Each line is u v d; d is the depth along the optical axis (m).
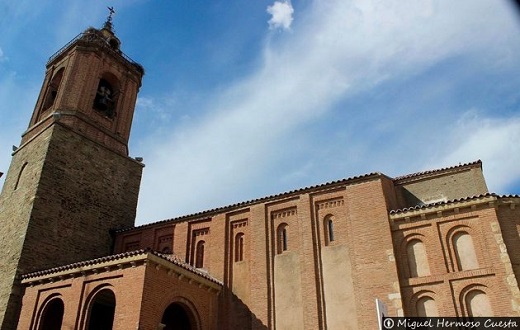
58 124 29.08
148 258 19.59
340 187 24.25
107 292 21.61
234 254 25.53
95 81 33.19
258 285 23.69
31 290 22.70
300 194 25.17
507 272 18.97
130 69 36.53
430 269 20.53
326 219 24.03
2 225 27.27
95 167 30.39
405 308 20.05
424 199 24.02
